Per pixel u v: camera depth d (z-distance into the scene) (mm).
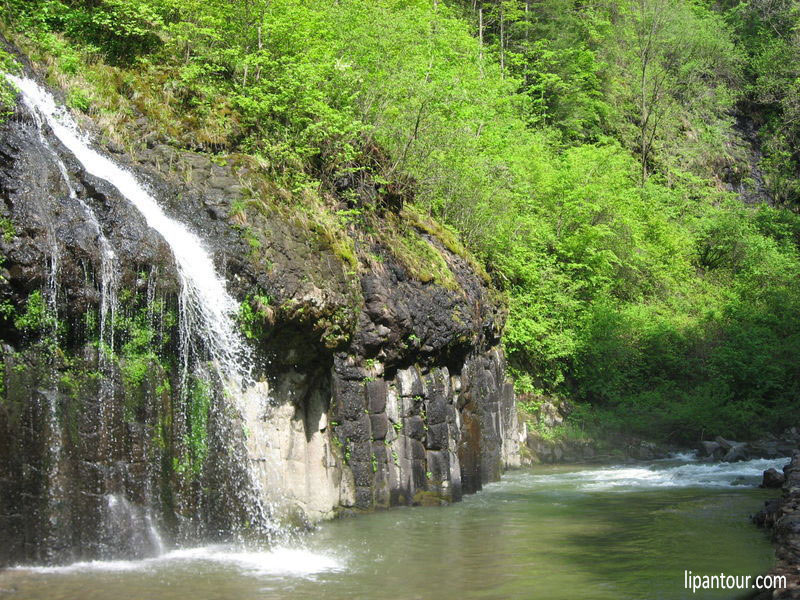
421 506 13195
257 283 10547
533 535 10688
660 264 31234
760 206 40125
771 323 30109
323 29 15781
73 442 8125
